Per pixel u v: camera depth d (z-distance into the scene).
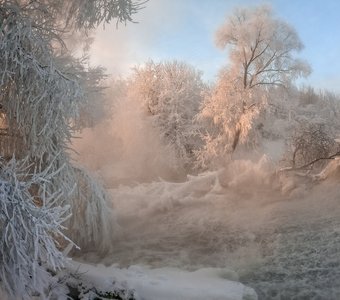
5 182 5.29
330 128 20.70
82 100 7.21
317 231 10.09
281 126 21.94
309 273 8.12
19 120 6.93
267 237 10.35
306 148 16.52
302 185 13.70
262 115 21.62
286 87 21.64
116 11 8.01
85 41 9.55
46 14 7.75
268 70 21.50
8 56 6.46
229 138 21.16
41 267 5.98
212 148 21.42
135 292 6.74
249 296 7.11
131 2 8.03
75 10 8.20
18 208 5.20
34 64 6.49
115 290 6.68
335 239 9.45
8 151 7.53
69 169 8.42
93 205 9.65
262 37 20.80
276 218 11.57
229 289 7.34
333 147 16.70
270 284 7.78
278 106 21.73
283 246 9.61
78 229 9.44
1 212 5.15
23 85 6.67
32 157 7.48
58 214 5.44
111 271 7.93
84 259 9.45
